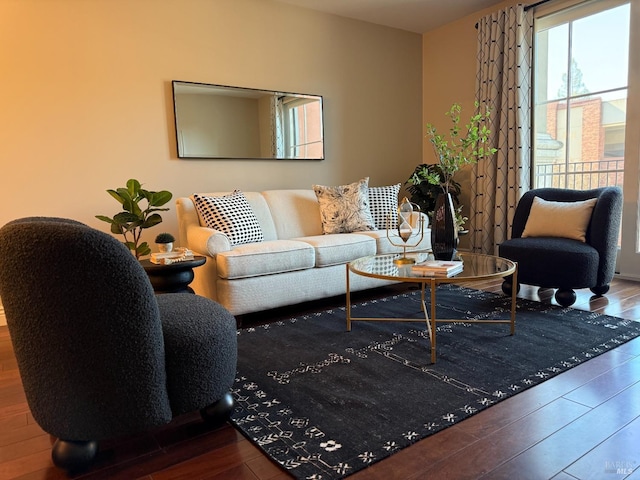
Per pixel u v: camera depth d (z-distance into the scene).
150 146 3.44
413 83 4.89
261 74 3.90
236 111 3.79
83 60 3.15
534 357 2.04
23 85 2.96
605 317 2.57
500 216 4.04
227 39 3.71
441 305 2.95
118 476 1.30
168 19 3.44
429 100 4.90
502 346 2.19
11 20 2.90
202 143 3.65
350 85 4.44
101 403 1.25
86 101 3.18
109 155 3.29
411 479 1.22
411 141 4.93
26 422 1.65
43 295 1.17
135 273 1.24
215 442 1.46
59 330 1.19
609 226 2.84
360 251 3.19
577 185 3.84
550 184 4.04
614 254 2.94
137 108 3.37
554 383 1.78
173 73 3.49
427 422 1.52
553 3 3.72
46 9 3.00
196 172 3.66
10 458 1.42
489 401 1.65
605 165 3.63
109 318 1.21
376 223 3.74
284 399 1.72
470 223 4.37
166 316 1.48
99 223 3.29
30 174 3.02
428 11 4.27
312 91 4.20
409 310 2.87
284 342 2.36
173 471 1.31
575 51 3.73
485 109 4.07
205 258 2.60
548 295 3.12
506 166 4.01
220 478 1.27
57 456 1.29
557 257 2.78
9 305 1.21
